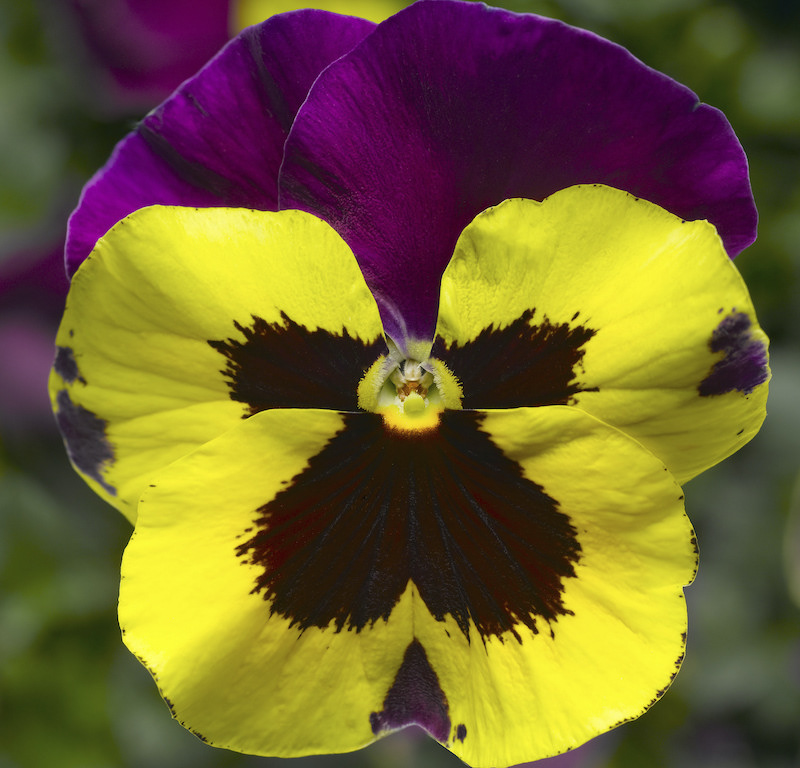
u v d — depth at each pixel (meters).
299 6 0.32
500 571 0.26
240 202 0.26
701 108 0.25
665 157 0.25
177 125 0.26
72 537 0.37
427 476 0.26
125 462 0.26
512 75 0.25
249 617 0.26
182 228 0.25
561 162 0.25
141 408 0.26
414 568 0.26
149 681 0.38
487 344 0.25
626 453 0.25
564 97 0.25
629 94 0.25
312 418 0.26
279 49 0.26
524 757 0.26
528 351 0.25
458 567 0.26
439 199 0.26
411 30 0.25
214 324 0.25
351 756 0.41
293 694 0.26
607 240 0.25
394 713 0.26
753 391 0.25
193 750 0.38
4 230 0.35
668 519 0.25
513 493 0.26
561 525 0.26
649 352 0.25
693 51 0.34
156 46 0.34
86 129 0.35
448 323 0.25
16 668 0.35
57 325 0.35
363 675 0.26
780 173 0.35
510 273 0.25
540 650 0.26
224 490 0.26
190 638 0.26
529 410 0.25
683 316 0.25
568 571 0.26
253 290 0.25
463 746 0.26
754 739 0.43
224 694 0.26
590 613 0.26
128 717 0.37
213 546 0.26
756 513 0.42
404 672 0.26
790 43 0.36
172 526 0.26
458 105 0.25
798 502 0.42
